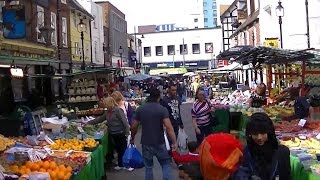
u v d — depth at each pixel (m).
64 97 28.08
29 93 25.83
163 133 8.84
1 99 22.23
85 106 21.55
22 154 7.50
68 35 35.59
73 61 36.94
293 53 14.24
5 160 7.32
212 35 88.75
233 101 20.72
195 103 11.56
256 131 4.53
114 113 11.96
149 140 8.73
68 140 10.23
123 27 67.69
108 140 12.42
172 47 90.50
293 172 7.22
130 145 11.21
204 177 4.75
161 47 90.75
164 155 8.77
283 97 18.02
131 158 11.06
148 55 91.38
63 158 8.02
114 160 12.76
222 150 4.61
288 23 27.55
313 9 26.19
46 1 28.77
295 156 7.25
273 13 30.94
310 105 12.06
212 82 51.91
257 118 4.60
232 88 38.56
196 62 89.19
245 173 4.56
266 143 4.62
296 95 17.73
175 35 90.19
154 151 8.74
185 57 89.88
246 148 4.68
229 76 52.72
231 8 58.62
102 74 26.86
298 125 10.80
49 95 28.81
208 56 88.75
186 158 7.98
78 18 39.28
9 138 9.80
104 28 54.91
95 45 47.09
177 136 11.31
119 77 38.38
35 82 27.48
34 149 8.40
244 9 49.84
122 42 66.06
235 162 4.56
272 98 18.27
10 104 22.56
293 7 26.89
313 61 15.73
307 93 16.53
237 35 49.97
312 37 26.31
